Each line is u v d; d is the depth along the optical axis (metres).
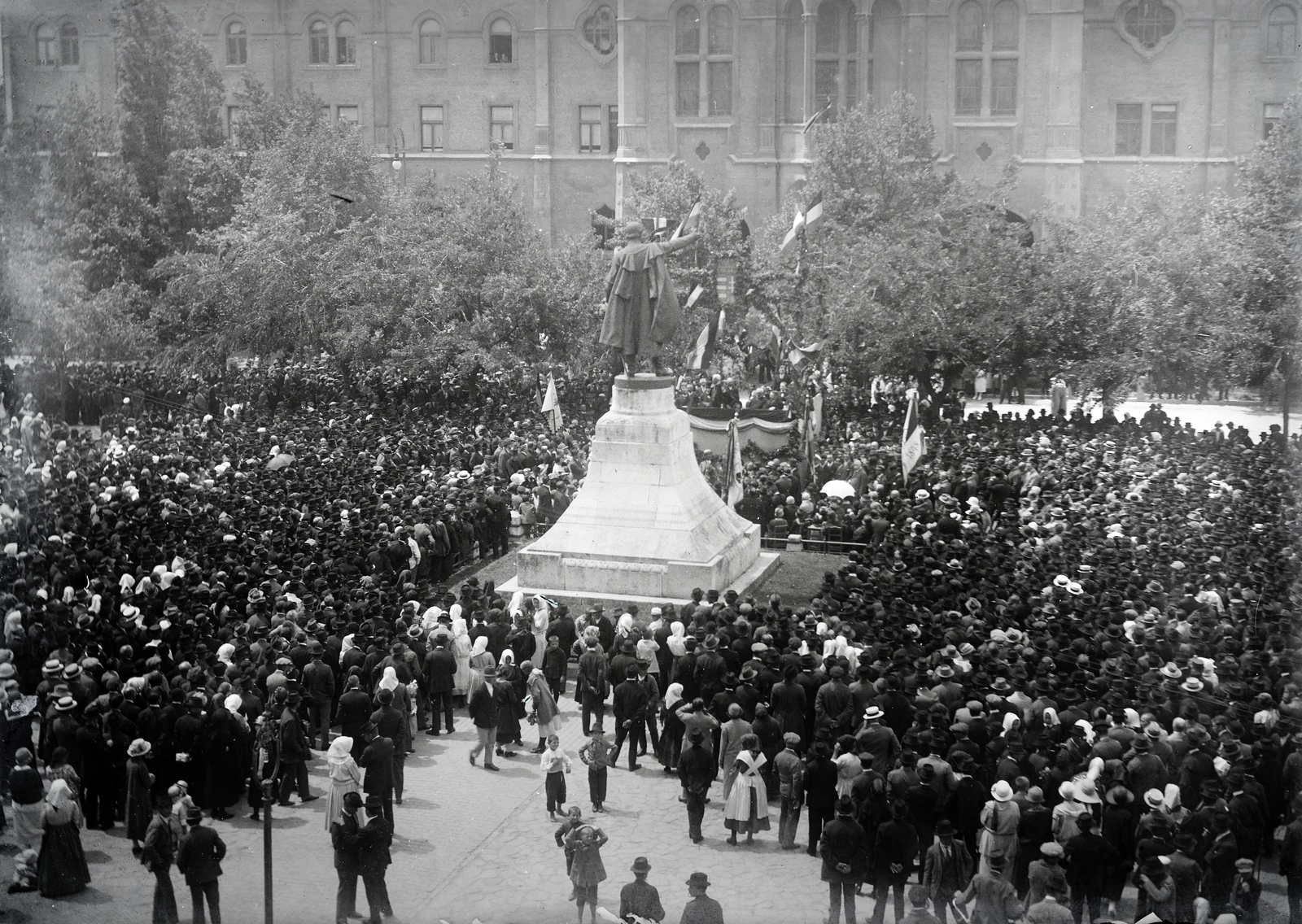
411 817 18.52
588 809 18.80
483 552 30.92
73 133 52.62
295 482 31.33
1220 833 15.01
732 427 31.22
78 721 18.69
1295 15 60.56
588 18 68.62
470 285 46.41
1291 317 45.78
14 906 15.98
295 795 19.25
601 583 27.55
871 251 46.72
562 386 47.06
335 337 47.44
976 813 15.98
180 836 15.36
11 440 37.03
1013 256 46.66
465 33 69.75
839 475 35.25
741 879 16.66
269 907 15.12
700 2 64.62
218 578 23.36
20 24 59.69
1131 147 62.84
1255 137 61.69
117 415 44.97
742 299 50.62
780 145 65.06
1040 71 62.06
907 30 62.84
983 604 22.50
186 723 18.16
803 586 28.64
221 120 64.94
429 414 44.38
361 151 53.97
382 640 21.25
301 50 71.19
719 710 19.19
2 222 48.47
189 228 58.12
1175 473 33.25
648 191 51.97
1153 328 46.38
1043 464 35.06
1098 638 20.31
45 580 23.86
